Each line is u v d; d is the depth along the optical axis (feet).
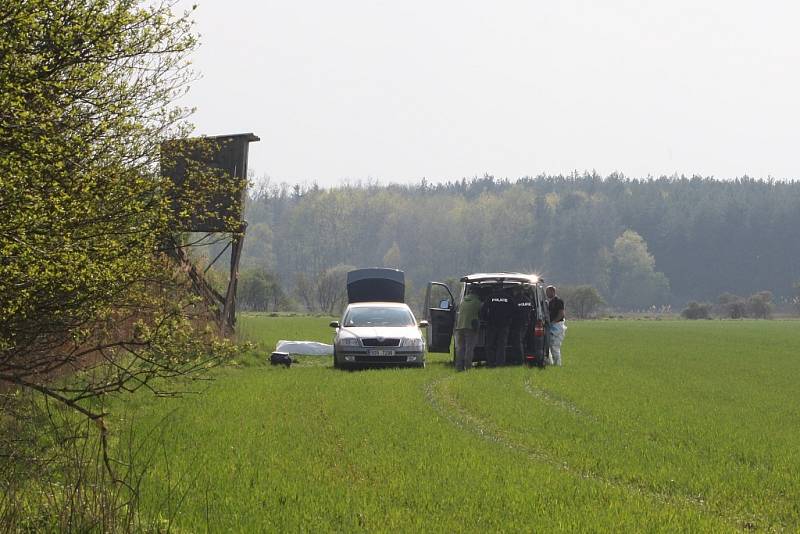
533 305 332.60
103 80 126.41
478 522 110.93
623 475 143.02
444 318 360.48
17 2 96.37
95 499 98.17
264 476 134.10
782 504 124.57
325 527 106.52
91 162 118.62
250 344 126.21
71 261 108.06
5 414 129.29
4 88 96.68
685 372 333.83
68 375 172.04
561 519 112.06
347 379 278.67
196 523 106.42
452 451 156.66
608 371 324.19
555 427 186.91
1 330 116.06
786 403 238.48
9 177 98.78
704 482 136.98
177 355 118.83
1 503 98.07
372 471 139.74
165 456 133.59
